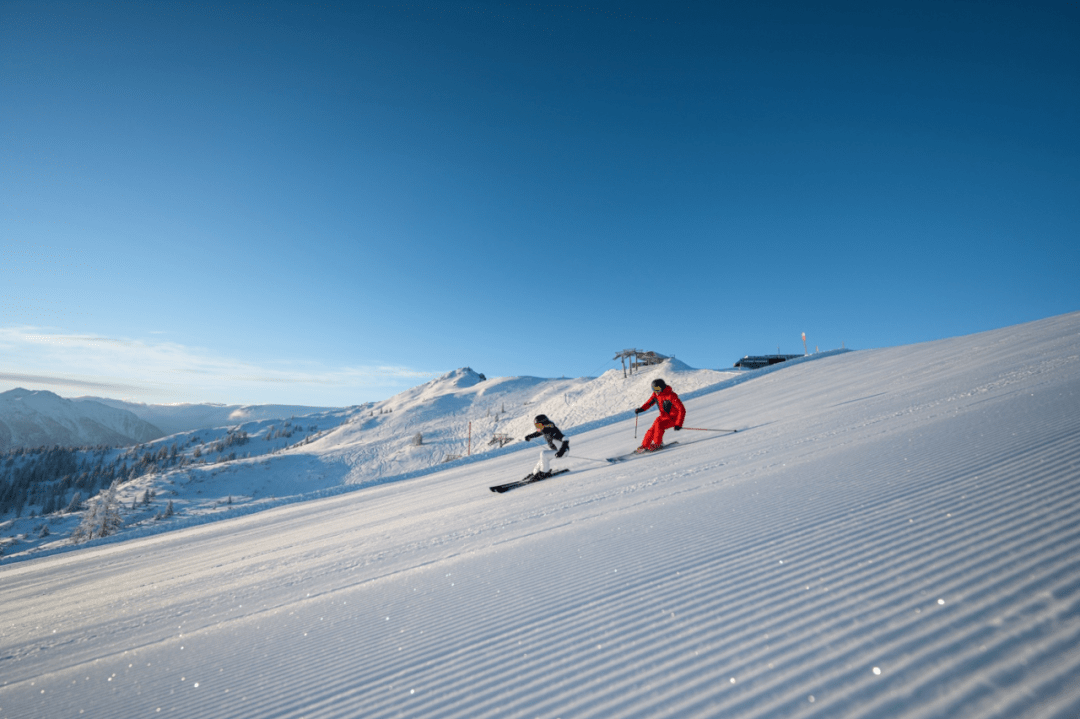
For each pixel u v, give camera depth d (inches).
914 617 55.4
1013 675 41.8
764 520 108.1
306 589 154.2
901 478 114.2
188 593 199.2
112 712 81.9
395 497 496.1
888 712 40.8
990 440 127.0
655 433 331.0
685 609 72.9
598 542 123.8
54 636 165.3
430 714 58.8
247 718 68.3
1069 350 265.6
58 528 3329.2
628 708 51.0
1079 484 83.7
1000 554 65.7
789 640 57.3
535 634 76.3
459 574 124.3
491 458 736.3
